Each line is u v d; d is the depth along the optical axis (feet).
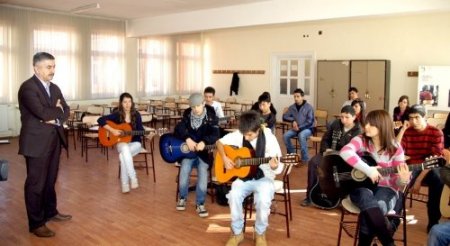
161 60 38.24
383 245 8.93
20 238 11.48
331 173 9.80
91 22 32.81
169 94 39.17
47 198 12.37
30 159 11.21
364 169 9.05
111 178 18.19
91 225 12.54
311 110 21.38
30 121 11.12
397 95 28.76
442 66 25.63
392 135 9.34
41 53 11.20
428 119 20.35
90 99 33.19
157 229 12.27
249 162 10.93
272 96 36.11
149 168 20.01
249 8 27.12
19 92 11.14
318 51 32.68
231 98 38.14
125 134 16.66
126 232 12.03
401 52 28.30
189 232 12.06
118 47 34.99
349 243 11.30
